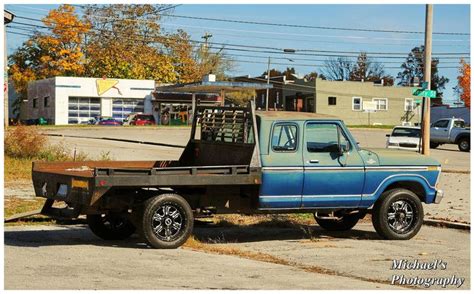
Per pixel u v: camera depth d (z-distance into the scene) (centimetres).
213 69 9369
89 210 1149
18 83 8362
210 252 1144
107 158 2800
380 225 1293
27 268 967
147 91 7788
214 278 932
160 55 8762
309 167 1238
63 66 8212
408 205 1309
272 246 1224
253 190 1229
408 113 8400
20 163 2456
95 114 7575
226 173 1177
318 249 1198
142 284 881
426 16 2286
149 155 3097
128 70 8425
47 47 8288
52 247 1152
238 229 1422
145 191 1195
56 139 3922
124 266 1000
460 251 1193
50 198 1185
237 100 9000
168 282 898
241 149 1248
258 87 5150
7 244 1171
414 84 2362
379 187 1291
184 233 1160
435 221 1499
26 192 1827
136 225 1161
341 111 8181
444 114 7875
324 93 8125
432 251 1191
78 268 977
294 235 1353
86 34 8381
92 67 8394
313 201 1248
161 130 5525
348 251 1182
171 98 7831
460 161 3719
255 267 1023
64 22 8175
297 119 1242
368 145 4691
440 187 2184
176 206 1155
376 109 8288
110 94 7612
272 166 1214
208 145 1346
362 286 911
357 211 1331
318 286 899
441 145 5288
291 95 8575
